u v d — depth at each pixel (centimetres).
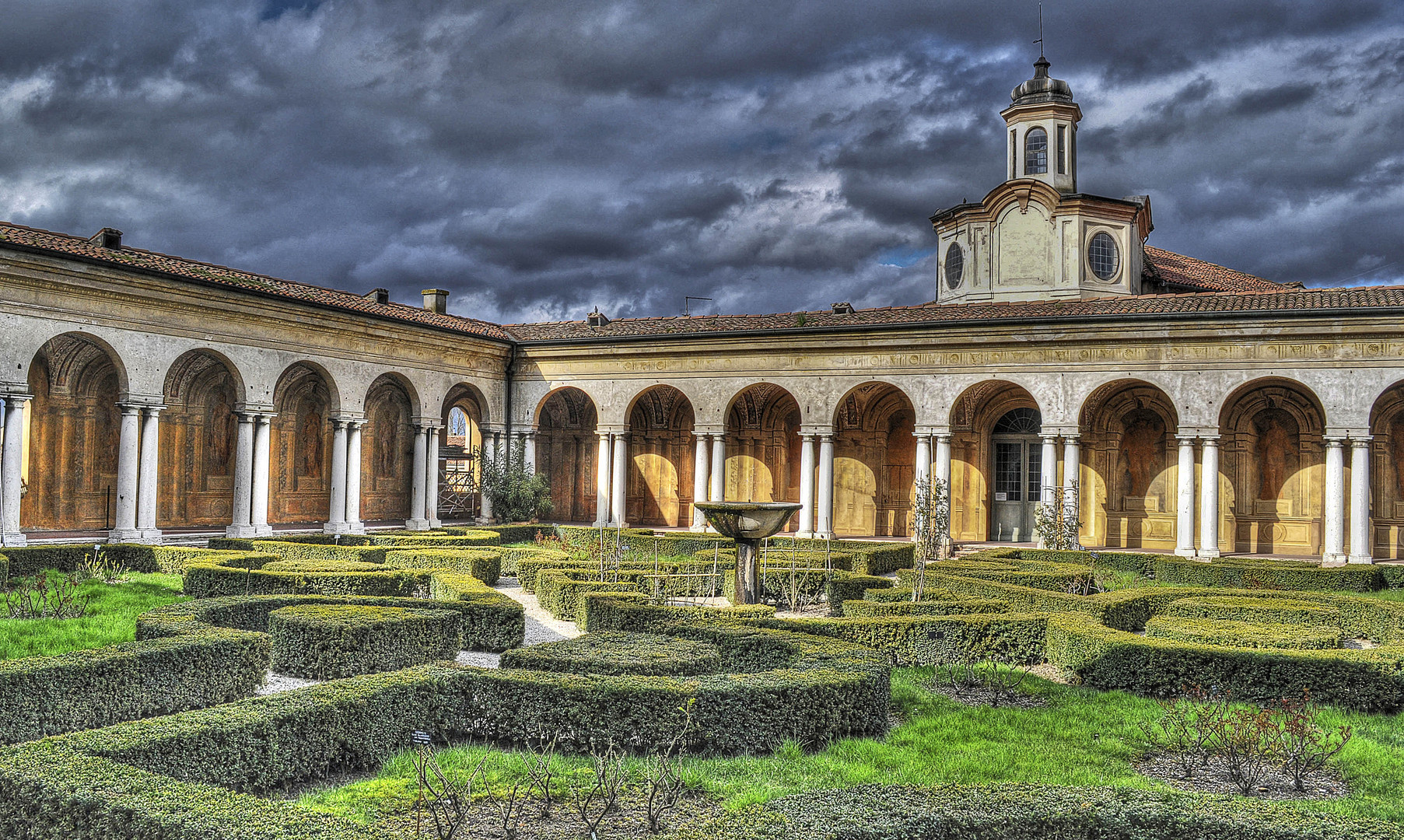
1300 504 3278
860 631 1506
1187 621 1566
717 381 3769
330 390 3375
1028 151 4019
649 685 1046
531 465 4044
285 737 917
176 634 1299
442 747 1060
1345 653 1320
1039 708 1252
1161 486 3469
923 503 2619
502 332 4250
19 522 2661
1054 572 2295
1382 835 703
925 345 3425
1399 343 2866
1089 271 3831
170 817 671
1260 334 3008
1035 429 3741
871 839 689
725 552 2669
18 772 746
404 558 2352
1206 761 1035
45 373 3012
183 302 2839
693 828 727
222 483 3484
